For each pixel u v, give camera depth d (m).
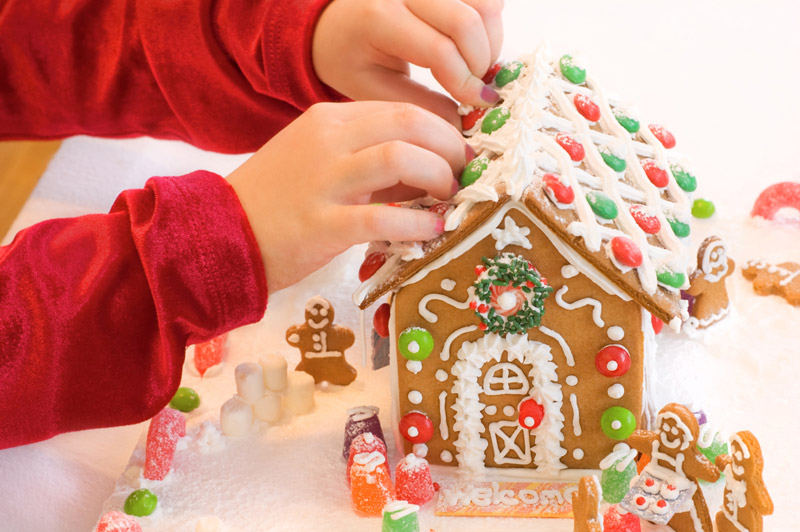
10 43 1.21
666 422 0.75
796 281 1.02
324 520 0.81
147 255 0.79
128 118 1.25
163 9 1.16
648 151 0.91
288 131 0.84
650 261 0.79
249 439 0.92
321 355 0.96
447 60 0.89
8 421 0.81
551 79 0.90
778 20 1.56
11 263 0.82
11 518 0.86
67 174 1.26
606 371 0.80
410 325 0.83
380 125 0.79
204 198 0.81
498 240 0.78
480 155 0.82
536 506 0.82
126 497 0.85
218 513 0.83
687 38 1.52
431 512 0.82
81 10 1.19
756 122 1.33
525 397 0.84
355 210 0.77
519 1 1.61
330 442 0.90
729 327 0.99
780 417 0.88
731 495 0.73
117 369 0.83
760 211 1.13
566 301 0.80
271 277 0.83
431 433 0.86
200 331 0.82
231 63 1.16
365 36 0.96
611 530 0.76
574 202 0.78
